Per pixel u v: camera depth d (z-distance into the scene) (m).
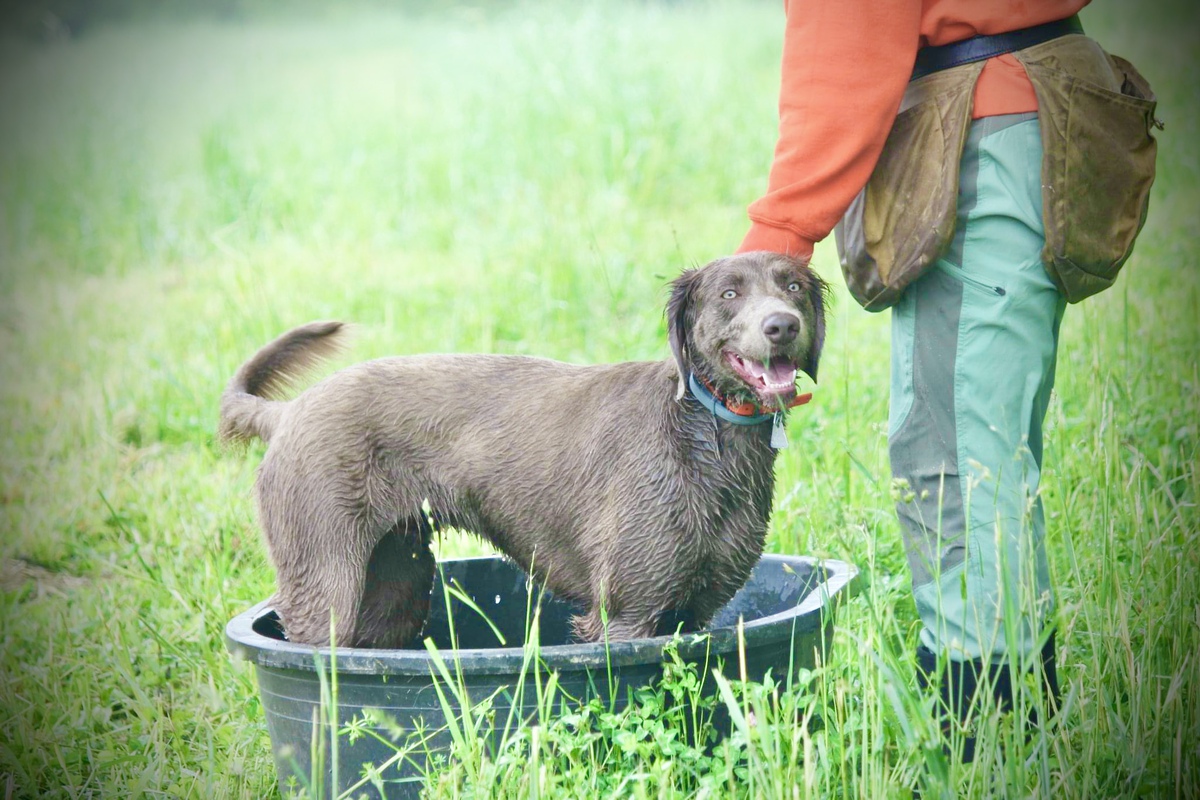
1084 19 17.17
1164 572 3.59
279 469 3.69
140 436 6.92
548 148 11.20
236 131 14.45
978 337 3.05
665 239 9.22
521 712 2.96
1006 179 3.01
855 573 3.55
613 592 3.44
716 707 3.16
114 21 30.86
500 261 9.01
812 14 3.05
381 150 12.70
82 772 3.77
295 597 3.65
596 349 7.18
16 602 4.99
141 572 5.19
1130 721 3.10
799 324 3.18
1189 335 6.30
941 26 3.04
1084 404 5.29
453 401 3.69
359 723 3.09
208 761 3.61
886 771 2.86
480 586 4.25
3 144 16.19
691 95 12.90
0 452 6.78
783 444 3.38
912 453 3.17
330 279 9.02
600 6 14.92
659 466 3.39
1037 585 3.12
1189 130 12.27
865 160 3.07
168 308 9.07
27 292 10.21
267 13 31.75
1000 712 2.93
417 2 32.22
